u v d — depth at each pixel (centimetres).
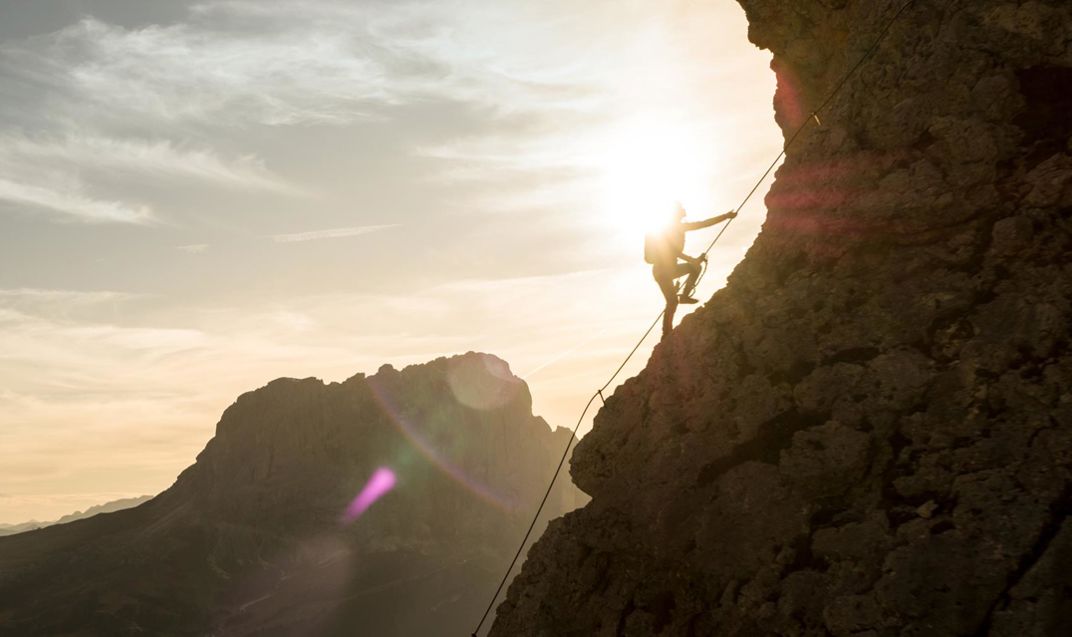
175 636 19912
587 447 1622
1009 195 1377
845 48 1655
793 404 1409
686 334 1574
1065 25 1395
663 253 1736
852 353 1392
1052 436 1179
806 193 1560
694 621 1360
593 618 1475
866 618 1184
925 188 1424
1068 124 1376
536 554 1633
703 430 1475
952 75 1449
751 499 1362
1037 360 1243
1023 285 1301
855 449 1307
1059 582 1089
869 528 1240
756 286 1540
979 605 1124
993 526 1154
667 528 1433
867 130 1529
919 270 1402
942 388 1288
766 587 1291
